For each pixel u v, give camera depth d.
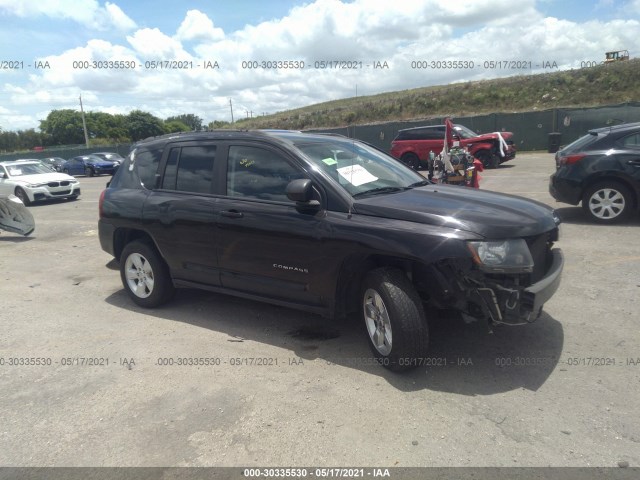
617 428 2.91
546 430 2.92
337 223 3.78
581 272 5.66
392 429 3.00
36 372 3.97
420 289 3.74
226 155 4.63
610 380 3.43
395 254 3.47
